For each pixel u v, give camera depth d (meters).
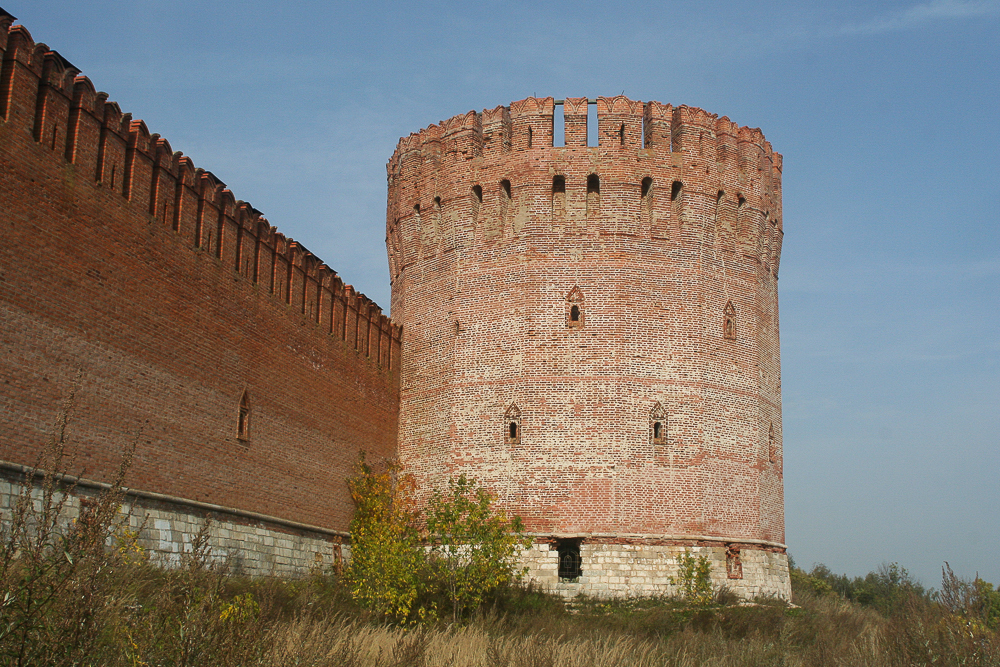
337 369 40.22
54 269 25.22
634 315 42.00
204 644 14.46
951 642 25.06
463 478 37.75
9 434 23.36
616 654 26.61
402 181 47.84
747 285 44.78
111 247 27.44
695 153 44.19
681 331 42.25
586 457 40.62
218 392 32.06
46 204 25.11
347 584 34.75
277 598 26.17
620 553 39.56
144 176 29.19
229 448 32.38
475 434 42.12
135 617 14.83
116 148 28.06
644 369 41.56
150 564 23.03
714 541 40.53
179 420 29.84
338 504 39.34
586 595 39.00
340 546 38.97
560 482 40.47
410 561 33.50
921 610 28.14
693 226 43.47
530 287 42.66
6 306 23.58
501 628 31.73
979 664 24.45
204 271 31.81
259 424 34.31
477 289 43.66
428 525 35.78
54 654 12.83
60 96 25.98
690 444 41.16
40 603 12.95
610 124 43.62
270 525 34.28
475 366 42.88
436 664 23.67
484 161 44.53
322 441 38.53
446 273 44.75
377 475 42.31
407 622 31.77
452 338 43.84
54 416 24.75
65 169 25.89
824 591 78.44
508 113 45.19
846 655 29.11
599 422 40.94
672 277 42.72
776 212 47.75
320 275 39.62
